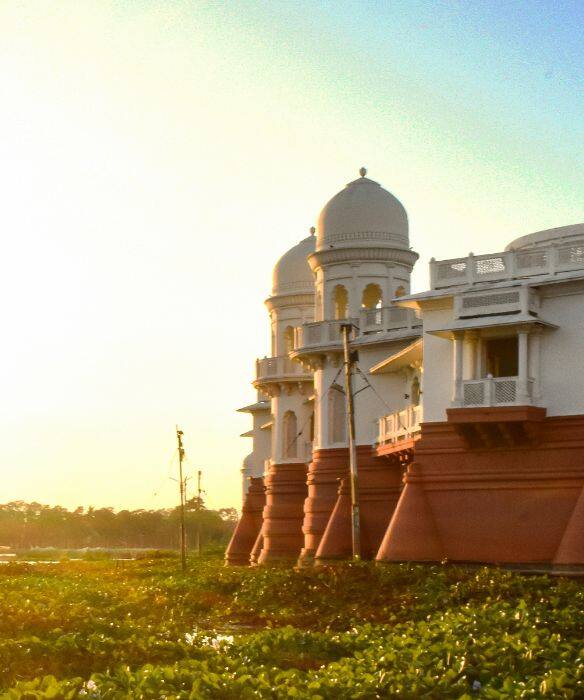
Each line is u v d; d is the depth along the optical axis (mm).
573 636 23484
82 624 23281
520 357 36469
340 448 52375
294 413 63562
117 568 69500
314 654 21078
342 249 53719
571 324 36594
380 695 15227
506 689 15117
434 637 21500
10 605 25812
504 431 36375
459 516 37625
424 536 37906
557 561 34469
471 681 16984
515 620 23875
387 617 30000
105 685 14453
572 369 36312
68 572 61719
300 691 14805
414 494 38562
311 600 35312
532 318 35938
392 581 34312
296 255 68000
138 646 19781
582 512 34594
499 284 37438
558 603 27781
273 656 20438
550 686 15398
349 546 48750
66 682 14594
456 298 37875
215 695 14539
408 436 43219
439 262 39938
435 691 15594
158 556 98625
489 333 37406
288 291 67375
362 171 56281
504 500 36844
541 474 36250
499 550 36500
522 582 30688
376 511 48969
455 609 28031
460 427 37062
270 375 63781
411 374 47969
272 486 63094
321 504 52375
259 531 72438
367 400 50781
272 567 52562
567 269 36781
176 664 16891
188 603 38500
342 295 56062
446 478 38156
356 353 44375
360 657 18953
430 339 39781
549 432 36375
